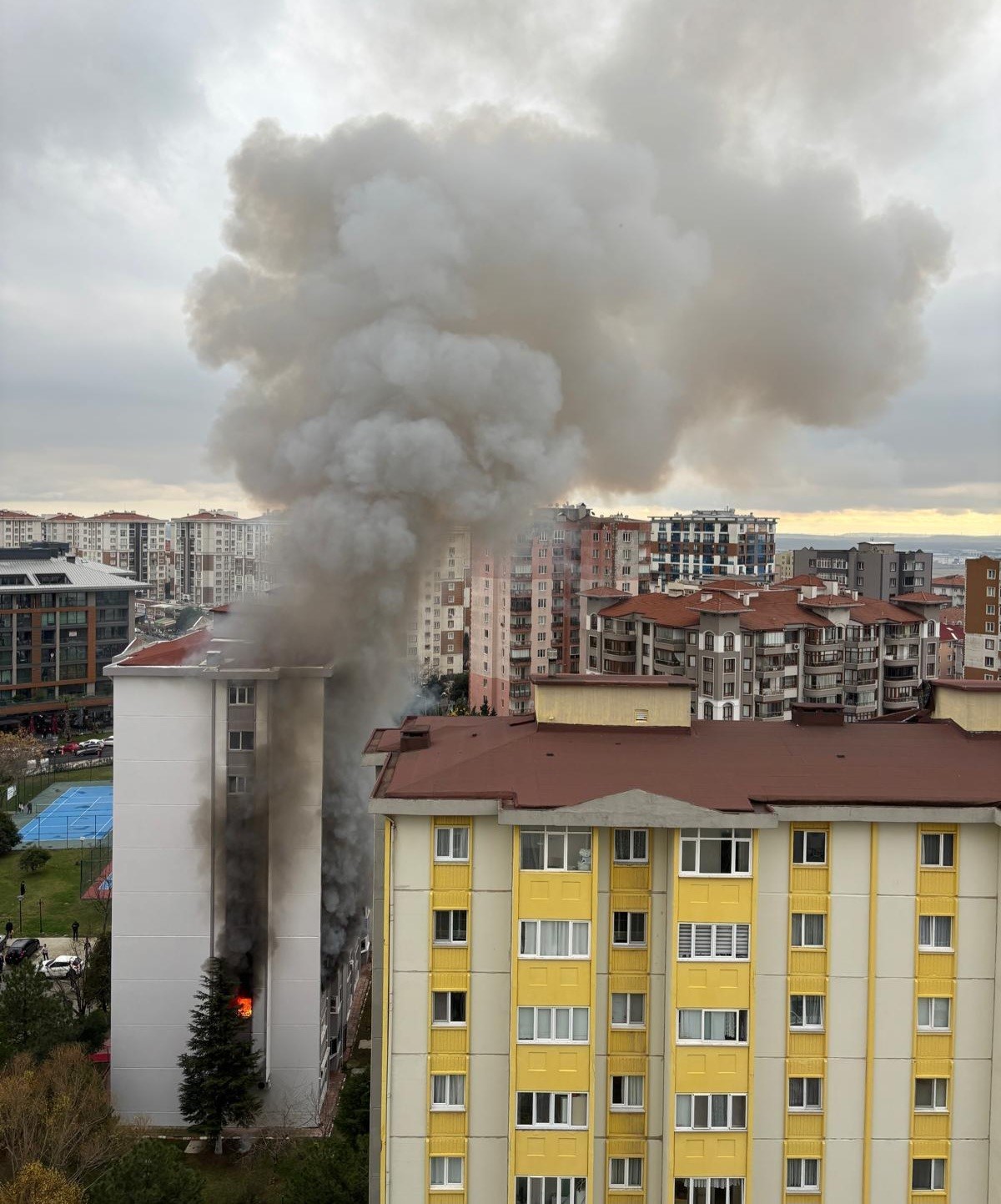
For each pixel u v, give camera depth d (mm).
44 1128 28969
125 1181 25391
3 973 46062
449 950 20250
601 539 100750
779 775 21391
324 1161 26312
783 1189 20328
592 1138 19750
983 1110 20359
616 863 20266
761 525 153000
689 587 107000
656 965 20219
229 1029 33156
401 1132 20328
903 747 23438
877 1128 20297
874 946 20250
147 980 34906
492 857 20250
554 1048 19734
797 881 20250
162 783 34844
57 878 64750
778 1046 20281
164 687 34688
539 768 21688
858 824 20250
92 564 124250
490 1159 20375
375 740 25188
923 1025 20406
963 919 20266
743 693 70188
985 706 24438
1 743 85000
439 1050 20297
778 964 20281
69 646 111500
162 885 34906
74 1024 37469
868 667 77312
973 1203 20391
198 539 183375
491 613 100125
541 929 19797
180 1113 34875
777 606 75250
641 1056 20328
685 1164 19656
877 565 135000
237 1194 30562
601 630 77875
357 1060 39625
